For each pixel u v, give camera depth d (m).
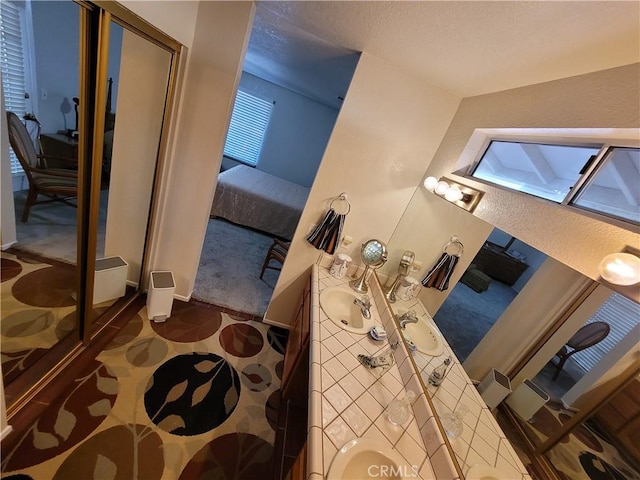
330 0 1.21
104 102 1.27
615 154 0.95
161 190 2.04
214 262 3.24
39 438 1.31
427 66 1.60
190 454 1.46
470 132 1.69
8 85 2.08
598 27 0.80
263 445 1.63
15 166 2.13
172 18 1.46
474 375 1.19
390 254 2.18
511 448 0.97
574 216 0.95
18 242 2.17
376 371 1.40
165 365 1.88
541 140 1.24
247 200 4.23
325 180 2.08
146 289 2.39
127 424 1.49
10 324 1.73
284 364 2.10
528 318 1.06
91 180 1.37
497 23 0.97
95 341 1.85
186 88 1.79
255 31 2.12
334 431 1.04
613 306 0.82
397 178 2.07
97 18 1.12
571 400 0.86
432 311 1.61
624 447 0.72
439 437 1.07
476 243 1.43
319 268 2.26
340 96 3.81
